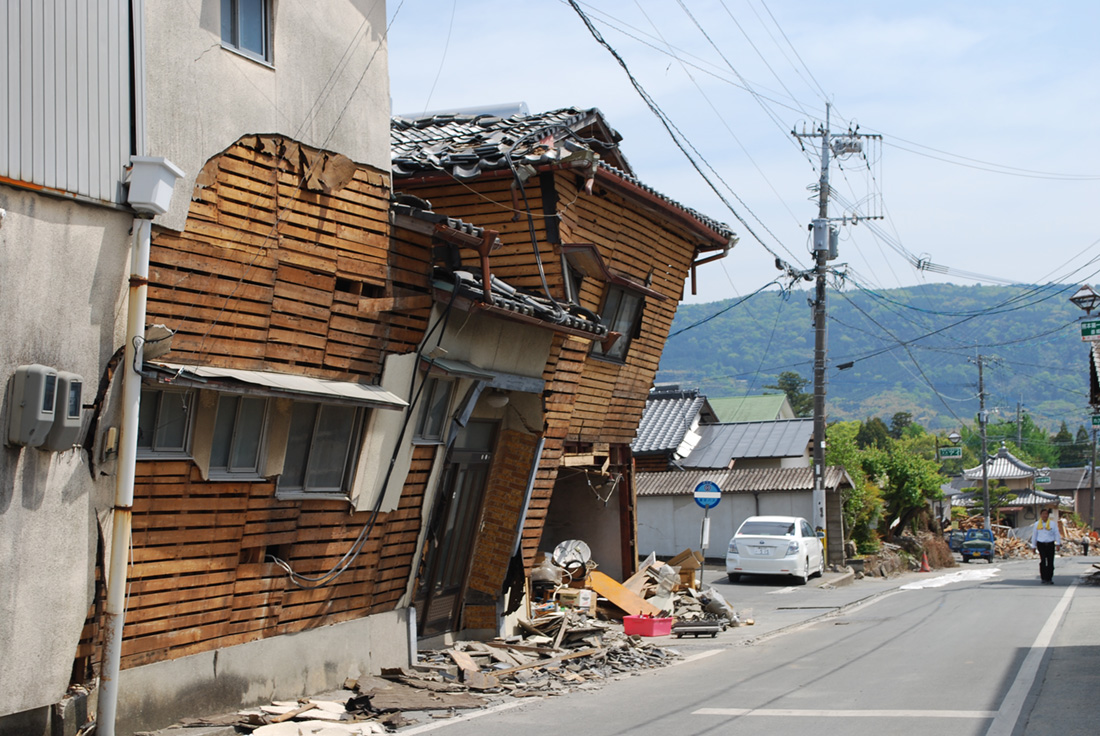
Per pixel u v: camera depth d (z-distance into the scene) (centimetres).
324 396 861
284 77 872
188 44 773
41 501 643
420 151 1350
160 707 771
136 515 752
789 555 2394
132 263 709
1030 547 5431
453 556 1269
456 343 1103
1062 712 769
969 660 1064
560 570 1562
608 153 1466
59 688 660
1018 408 9112
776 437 3472
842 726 749
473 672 1030
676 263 1686
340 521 978
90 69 677
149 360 721
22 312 627
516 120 1474
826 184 2691
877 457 3694
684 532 3094
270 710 841
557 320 1169
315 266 911
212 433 804
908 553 3616
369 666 1027
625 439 1758
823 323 2700
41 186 638
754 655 1223
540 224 1321
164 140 750
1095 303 2502
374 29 990
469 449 1269
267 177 855
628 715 832
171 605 788
